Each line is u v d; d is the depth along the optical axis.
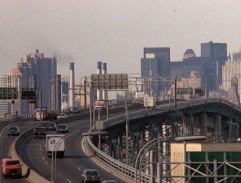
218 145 115.19
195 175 96.00
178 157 121.12
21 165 167.50
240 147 116.00
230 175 94.81
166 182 124.88
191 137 98.94
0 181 134.25
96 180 146.25
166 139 104.44
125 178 156.25
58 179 152.75
